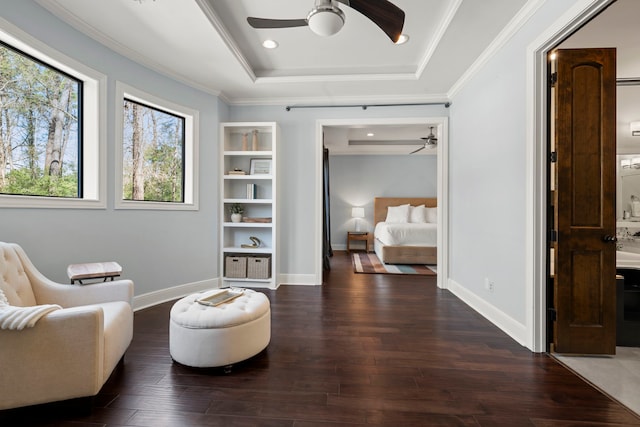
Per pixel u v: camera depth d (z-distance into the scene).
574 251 2.18
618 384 1.82
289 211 4.25
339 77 3.55
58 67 2.47
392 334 2.55
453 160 3.93
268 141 4.31
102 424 1.45
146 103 3.25
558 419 1.51
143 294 3.16
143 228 3.16
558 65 2.15
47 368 1.45
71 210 2.54
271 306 3.28
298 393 1.71
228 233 4.22
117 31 2.62
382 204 7.87
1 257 1.72
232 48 2.93
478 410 1.57
